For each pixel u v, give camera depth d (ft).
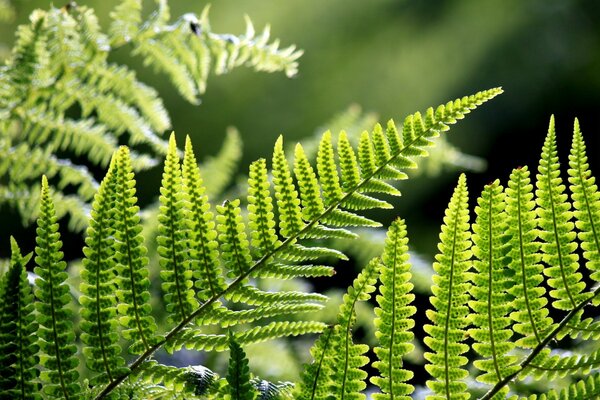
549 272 4.15
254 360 5.75
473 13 26.84
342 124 7.75
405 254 4.12
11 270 4.06
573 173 4.17
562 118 22.62
